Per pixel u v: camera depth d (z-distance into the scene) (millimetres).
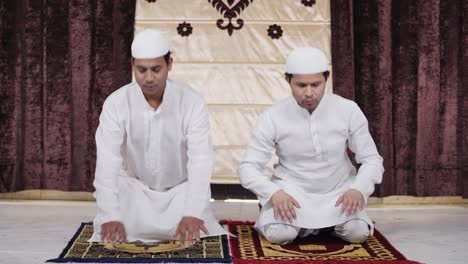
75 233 3279
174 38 4324
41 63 4238
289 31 4320
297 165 3094
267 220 3014
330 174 3068
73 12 4199
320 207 3033
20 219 3707
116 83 4219
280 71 4328
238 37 4324
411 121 4242
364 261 2734
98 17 4199
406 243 3189
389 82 4223
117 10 4203
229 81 4336
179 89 2961
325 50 4281
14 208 4031
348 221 3010
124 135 2975
